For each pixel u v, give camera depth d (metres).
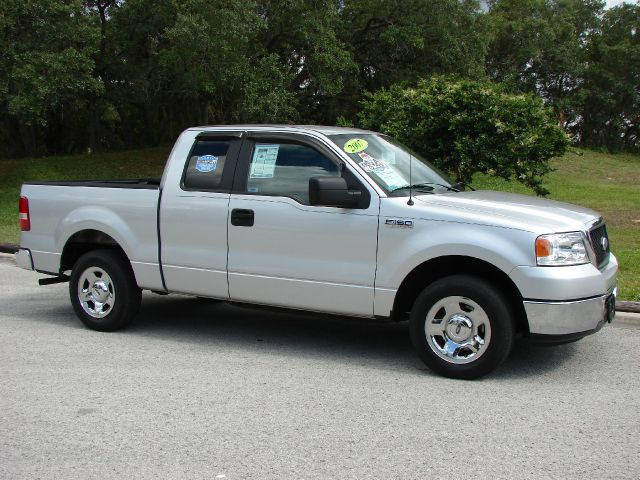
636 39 53.78
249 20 18.80
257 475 3.72
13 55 17.14
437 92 11.73
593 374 5.43
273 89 20.14
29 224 7.20
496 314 5.07
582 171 32.25
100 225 6.65
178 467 3.83
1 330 6.86
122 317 6.68
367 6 24.05
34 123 31.02
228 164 6.14
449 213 5.24
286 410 4.67
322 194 5.30
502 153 11.32
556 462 3.86
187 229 6.20
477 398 4.88
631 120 55.97
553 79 48.81
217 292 6.16
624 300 7.40
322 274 5.63
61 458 3.96
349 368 5.61
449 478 3.67
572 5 48.31
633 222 14.56
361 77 26.84
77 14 18.44
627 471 3.75
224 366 5.66
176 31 17.95
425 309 5.32
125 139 37.09
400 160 6.16
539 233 4.99
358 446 4.08
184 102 27.94
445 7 23.27
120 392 5.04
